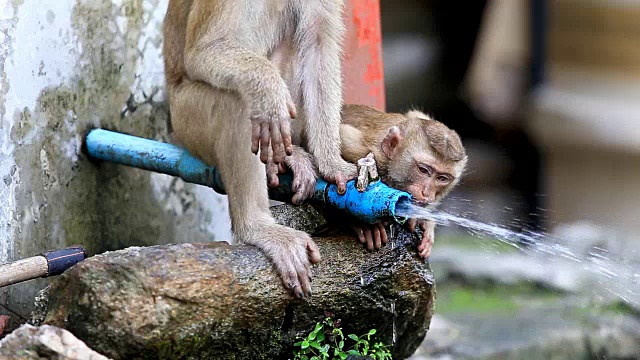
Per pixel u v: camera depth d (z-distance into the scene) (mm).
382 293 8188
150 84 10109
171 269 7223
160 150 9047
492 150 21344
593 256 13469
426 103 21453
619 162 20734
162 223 10297
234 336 7484
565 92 21578
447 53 21453
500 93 21531
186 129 8766
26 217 8812
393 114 9641
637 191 19828
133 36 9859
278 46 9328
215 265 7414
